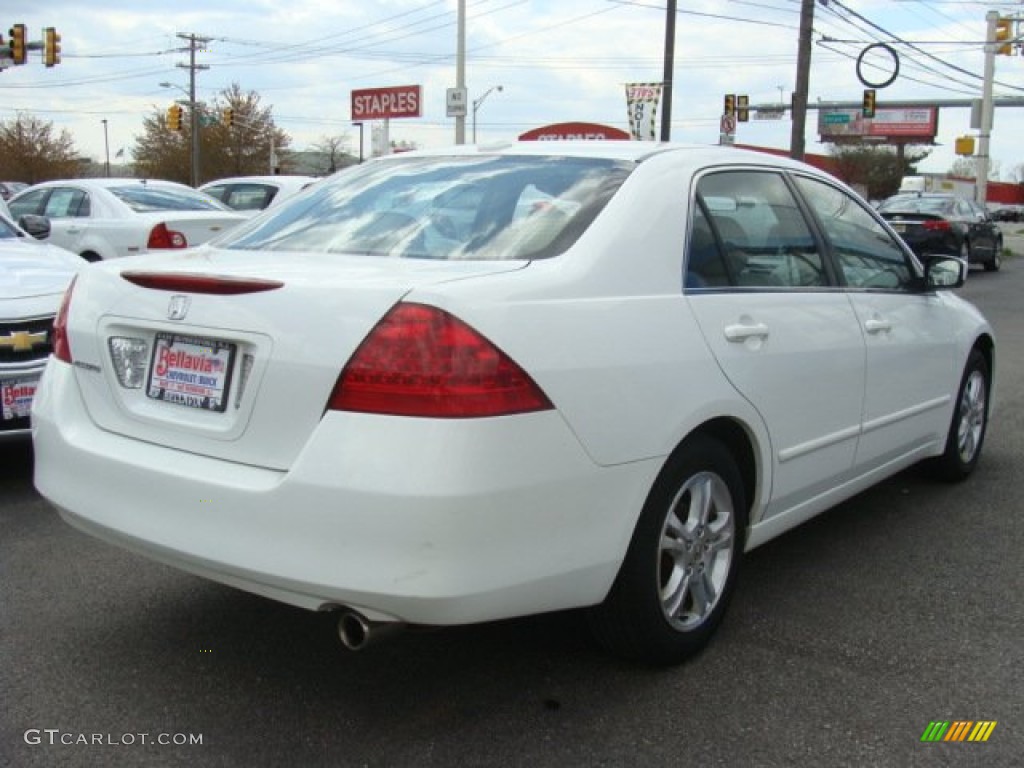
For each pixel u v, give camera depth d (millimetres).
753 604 3924
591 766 2816
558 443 2738
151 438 3031
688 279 3318
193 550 2820
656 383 3021
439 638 3602
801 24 23672
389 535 2547
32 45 28797
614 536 2936
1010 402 7785
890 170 76500
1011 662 3451
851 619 3789
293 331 2707
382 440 2561
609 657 3443
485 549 2609
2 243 6363
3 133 68375
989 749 2916
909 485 5586
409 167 3885
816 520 4984
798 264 3945
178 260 3289
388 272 2844
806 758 2863
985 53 31922
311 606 2711
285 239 3557
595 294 2965
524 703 3145
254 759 2832
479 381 2586
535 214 3236
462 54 26797
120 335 3146
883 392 4359
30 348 4973
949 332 5070
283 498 2652
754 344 3457
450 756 2854
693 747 2910
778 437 3613
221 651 3486
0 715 3045
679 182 3451
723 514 3461
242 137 65312
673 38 21625
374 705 3131
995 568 4336
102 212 11008
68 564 4230
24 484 5320
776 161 4086
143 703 3131
